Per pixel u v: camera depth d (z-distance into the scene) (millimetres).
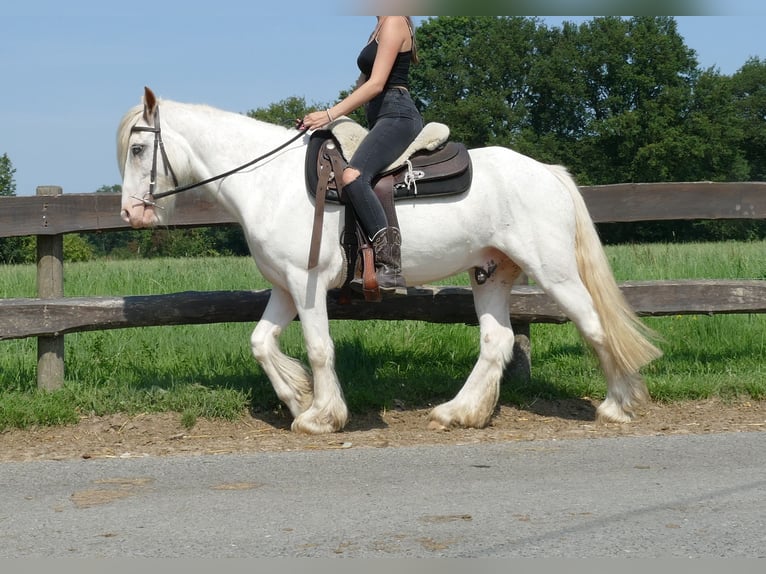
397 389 6773
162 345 7945
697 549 3510
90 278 10828
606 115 59656
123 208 5848
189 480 4625
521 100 59844
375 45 5664
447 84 58500
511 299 6777
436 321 6812
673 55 58188
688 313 7000
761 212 7082
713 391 6672
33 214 6668
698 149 57000
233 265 12297
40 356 6750
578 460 4949
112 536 3740
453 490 4363
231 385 6625
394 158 5586
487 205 5695
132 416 6219
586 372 7418
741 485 4383
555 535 3672
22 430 5969
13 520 3973
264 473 4742
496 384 6008
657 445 5277
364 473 4719
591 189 7066
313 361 5742
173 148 5836
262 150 5777
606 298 5832
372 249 5543
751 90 66812
